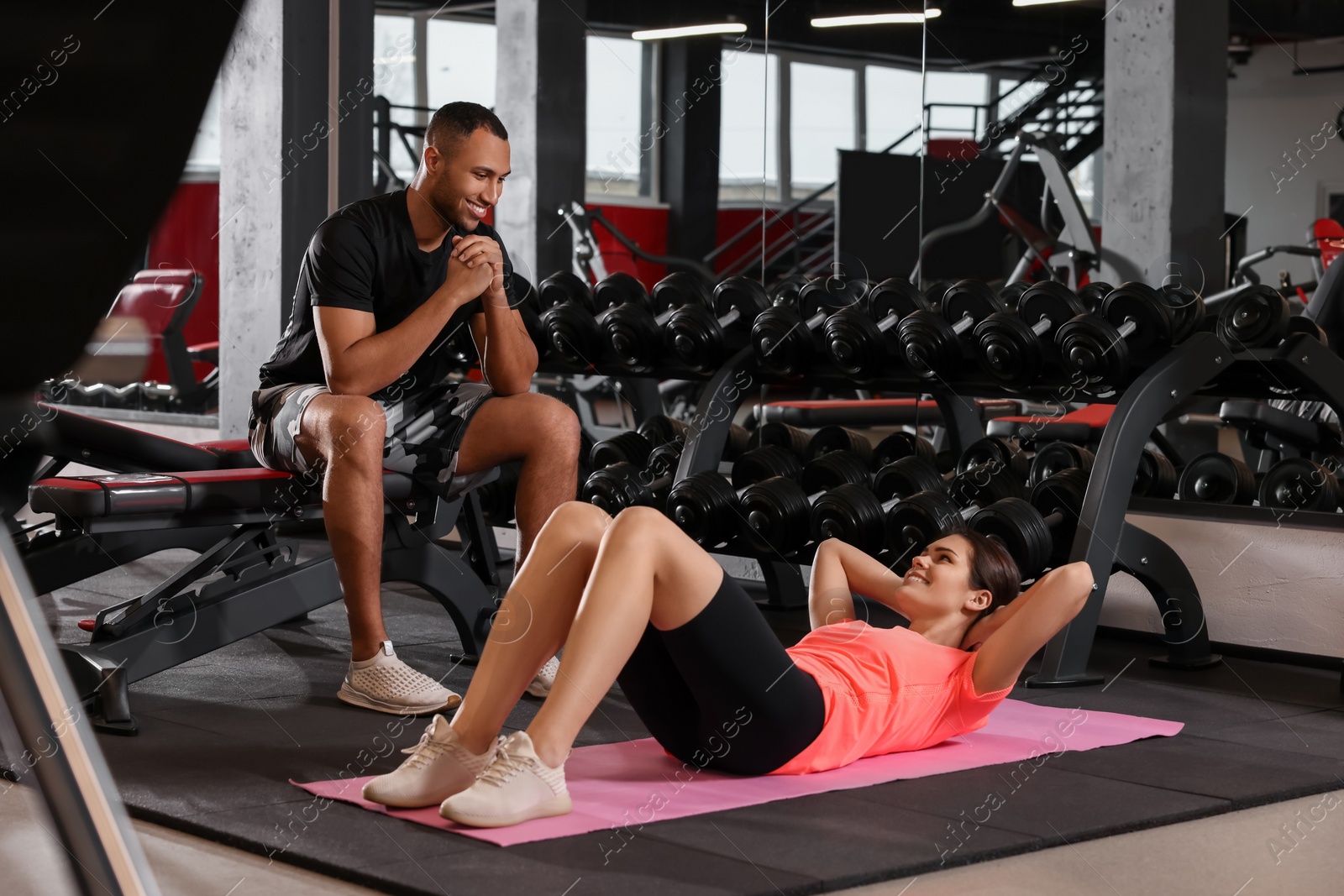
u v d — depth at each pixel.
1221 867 1.67
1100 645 3.35
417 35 7.82
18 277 0.29
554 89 6.08
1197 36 4.98
